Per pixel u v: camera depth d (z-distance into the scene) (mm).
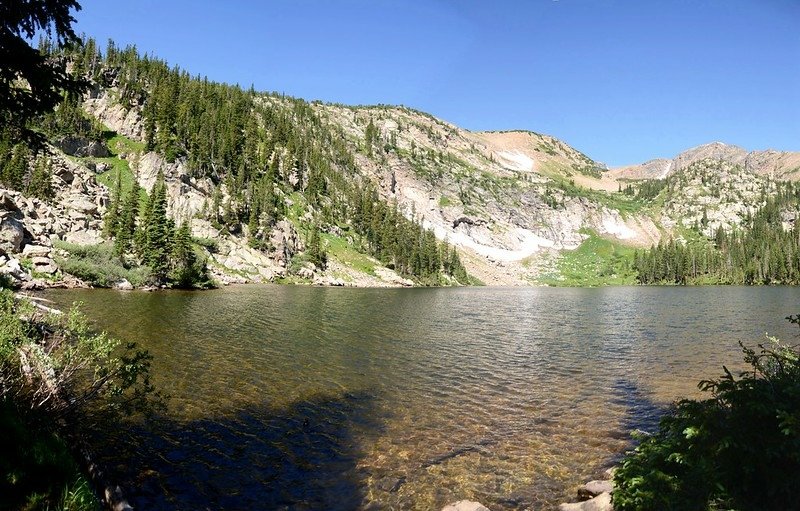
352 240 167750
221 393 21062
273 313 50562
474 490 13227
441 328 45281
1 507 7887
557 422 18828
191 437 16156
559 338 40188
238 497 12461
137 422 16984
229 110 197500
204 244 113125
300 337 36219
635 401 21703
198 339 32656
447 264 183625
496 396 22344
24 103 12203
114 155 137750
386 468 14492
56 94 12375
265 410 19281
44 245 68250
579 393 22969
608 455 15656
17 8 11227
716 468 7676
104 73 170500
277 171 173375
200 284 82188
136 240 81312
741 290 127188
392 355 31062
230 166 161125
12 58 11156
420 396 22125
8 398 11461
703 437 8109
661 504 8102
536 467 14734
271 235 131250
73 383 15234
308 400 20875
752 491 7664
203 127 165875
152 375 23125
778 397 7848
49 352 14312
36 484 8695
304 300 69438
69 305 43844
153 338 32000
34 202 77500
